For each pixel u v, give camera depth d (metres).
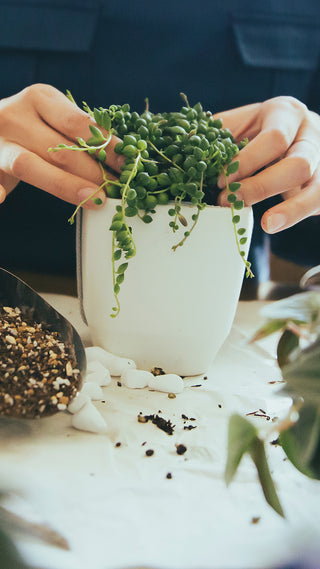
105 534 0.30
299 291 0.67
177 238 0.42
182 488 0.34
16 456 0.35
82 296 0.47
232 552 0.29
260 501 0.33
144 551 0.29
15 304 0.45
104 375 0.44
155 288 0.43
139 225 0.42
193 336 0.45
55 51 0.85
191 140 0.41
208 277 0.43
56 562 0.28
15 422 0.39
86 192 0.42
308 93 0.95
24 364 0.39
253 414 0.41
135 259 0.42
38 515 0.30
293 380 0.28
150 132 0.42
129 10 0.86
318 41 0.91
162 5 0.87
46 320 0.43
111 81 0.88
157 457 0.36
